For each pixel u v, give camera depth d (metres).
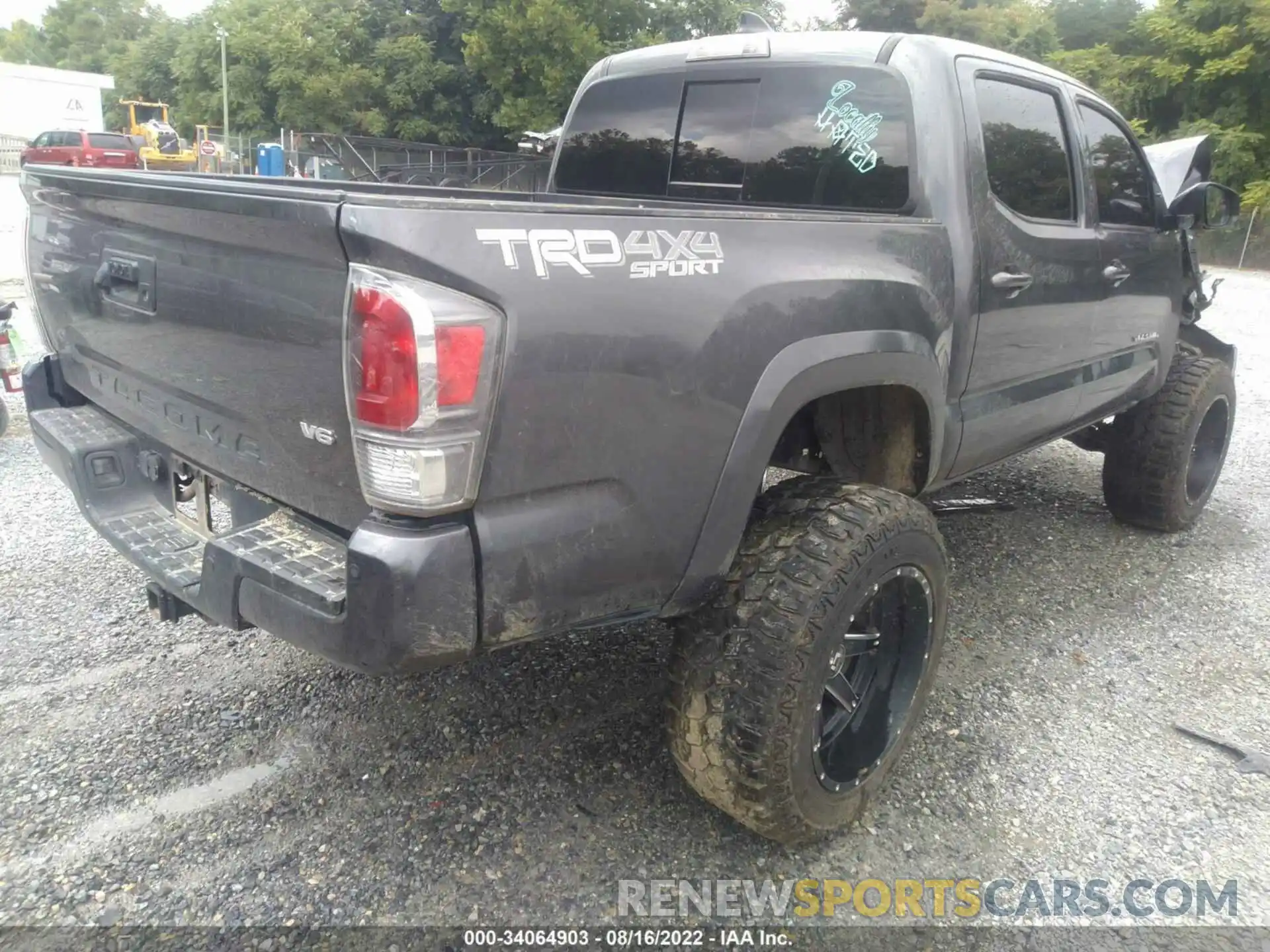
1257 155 30.02
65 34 84.31
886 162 3.00
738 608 2.25
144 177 2.35
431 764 2.78
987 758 2.91
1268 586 4.23
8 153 35.88
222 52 39.28
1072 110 3.61
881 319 2.52
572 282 1.84
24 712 2.96
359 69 38.41
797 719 2.22
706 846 2.49
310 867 2.36
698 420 2.08
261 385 2.02
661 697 3.17
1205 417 4.65
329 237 1.69
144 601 3.75
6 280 10.66
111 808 2.54
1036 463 6.05
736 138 3.44
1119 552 4.59
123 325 2.47
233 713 3.01
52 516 4.60
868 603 2.40
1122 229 3.94
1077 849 2.53
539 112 32.47
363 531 1.77
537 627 1.95
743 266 2.17
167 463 2.63
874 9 31.97
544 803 2.63
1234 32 29.62
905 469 2.98
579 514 1.94
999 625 3.79
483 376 1.73
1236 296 17.34
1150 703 3.26
